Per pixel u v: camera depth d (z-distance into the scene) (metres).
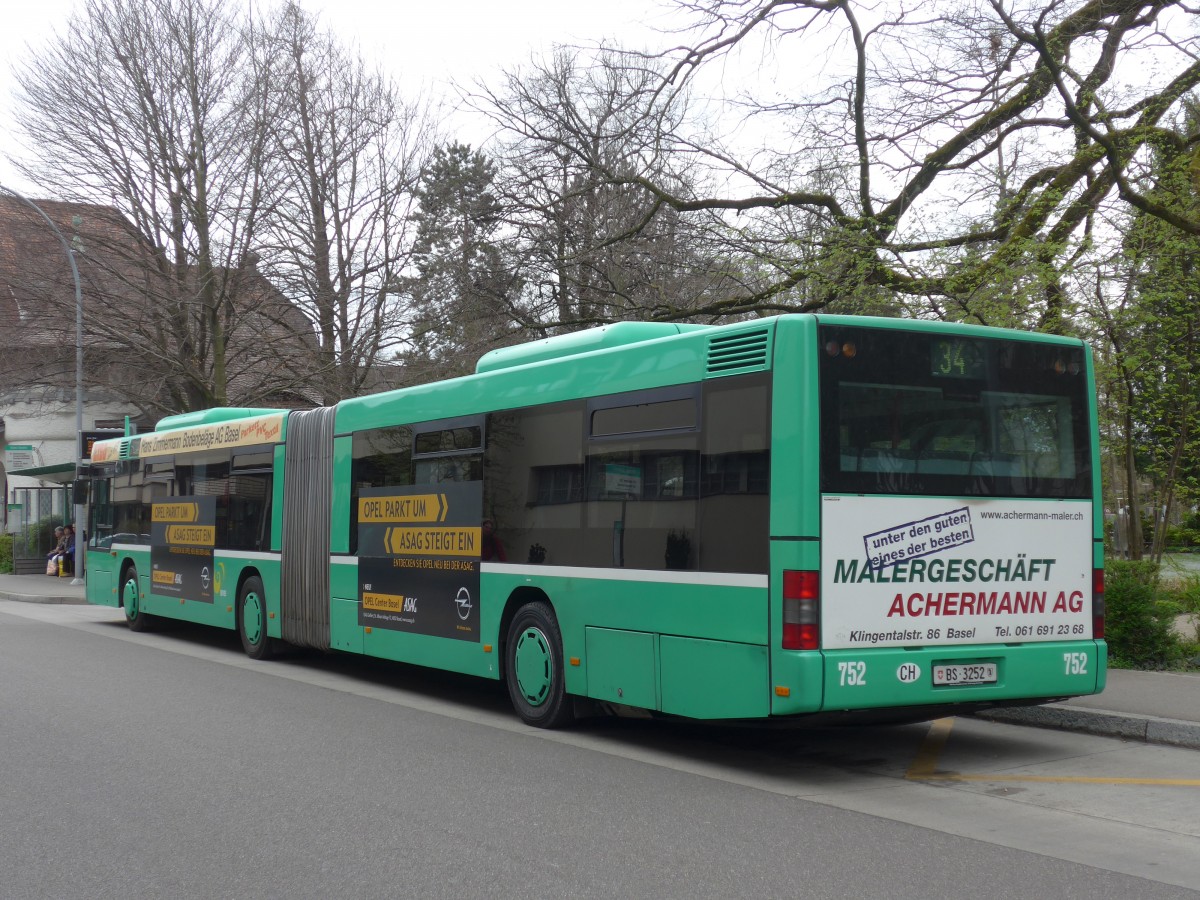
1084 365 8.09
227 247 27.58
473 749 8.50
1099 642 7.95
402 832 6.07
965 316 11.66
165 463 17.22
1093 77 12.01
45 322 28.27
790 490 7.04
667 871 5.36
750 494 7.31
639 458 8.31
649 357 8.30
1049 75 11.93
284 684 12.20
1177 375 13.05
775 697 7.02
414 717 10.05
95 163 27.02
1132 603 11.18
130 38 26.70
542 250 17.38
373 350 28.69
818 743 8.79
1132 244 11.82
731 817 6.42
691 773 7.68
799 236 12.95
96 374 29.14
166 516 17.05
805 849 5.74
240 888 5.14
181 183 27.25
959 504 7.48
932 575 7.36
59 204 27.61
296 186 28.00
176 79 26.92
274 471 14.08
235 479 15.07
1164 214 11.22
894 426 7.32
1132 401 13.08
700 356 7.84
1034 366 7.89
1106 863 5.52
